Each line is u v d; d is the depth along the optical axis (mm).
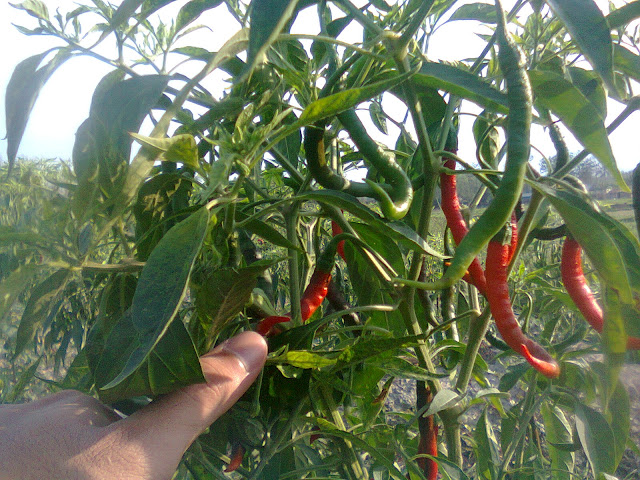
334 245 868
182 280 494
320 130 722
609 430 888
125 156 595
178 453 665
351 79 805
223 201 581
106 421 723
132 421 667
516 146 556
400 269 939
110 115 613
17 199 633
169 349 595
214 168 522
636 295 600
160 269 524
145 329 488
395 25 830
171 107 539
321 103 526
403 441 1217
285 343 794
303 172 1240
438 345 1041
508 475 1217
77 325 1160
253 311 844
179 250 536
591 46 518
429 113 943
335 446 958
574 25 532
